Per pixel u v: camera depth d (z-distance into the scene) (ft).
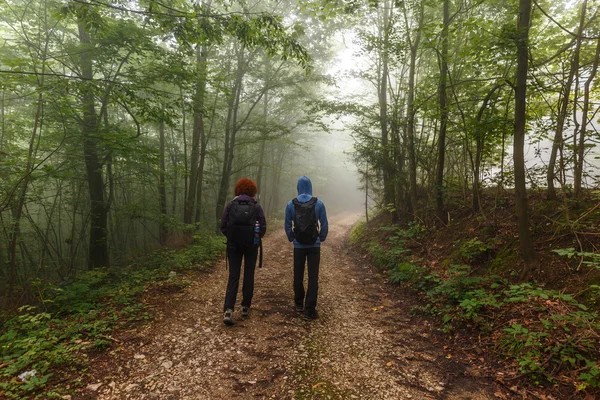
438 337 11.77
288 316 13.61
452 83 22.27
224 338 11.37
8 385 8.11
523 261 13.64
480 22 16.84
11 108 30.91
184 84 25.81
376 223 35.27
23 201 20.77
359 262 25.80
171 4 22.53
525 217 13.09
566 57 17.83
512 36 13.32
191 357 10.00
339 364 9.76
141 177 31.71
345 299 16.30
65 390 8.11
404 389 8.48
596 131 14.74
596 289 10.46
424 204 26.84
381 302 15.97
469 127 18.79
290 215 13.57
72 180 30.60
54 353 9.33
